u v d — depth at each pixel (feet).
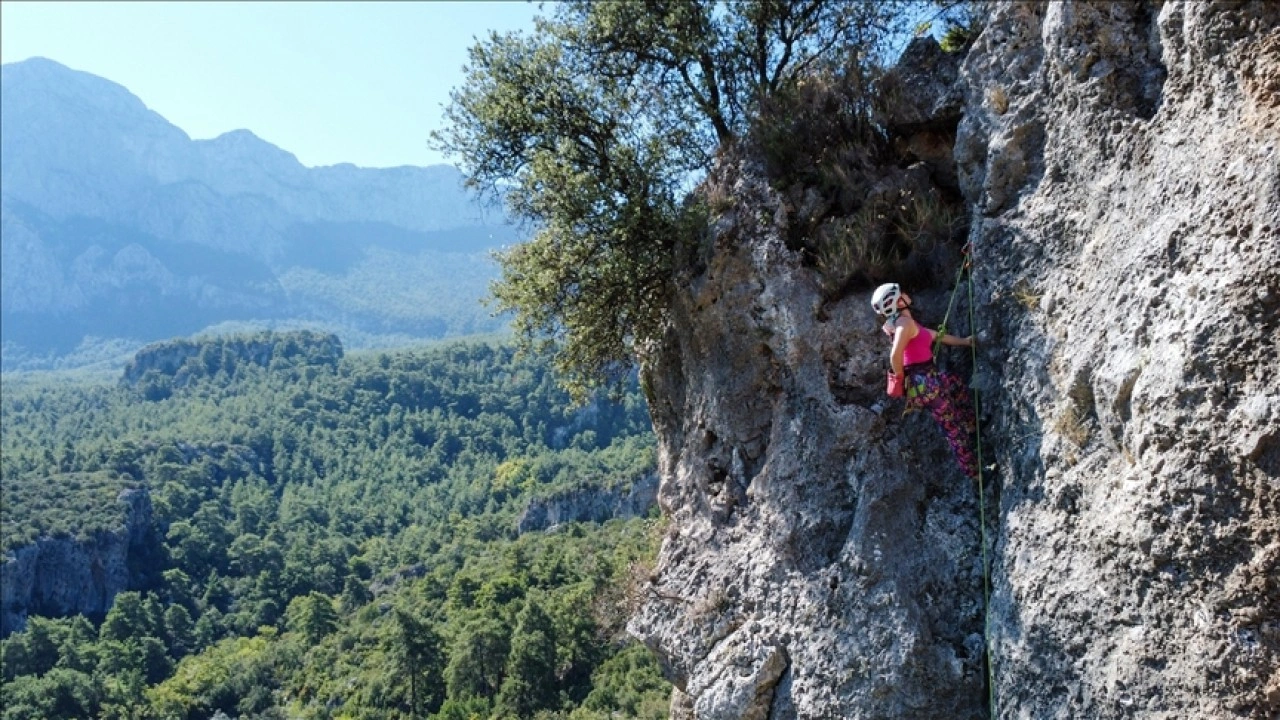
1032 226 21.36
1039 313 20.57
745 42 35.04
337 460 536.01
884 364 25.89
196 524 408.26
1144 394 16.21
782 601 25.79
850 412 25.61
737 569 28.09
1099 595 17.24
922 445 24.38
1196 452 15.12
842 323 26.73
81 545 350.43
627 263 32.76
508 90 34.47
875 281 26.84
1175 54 17.90
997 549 20.65
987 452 22.12
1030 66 22.91
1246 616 14.34
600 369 39.50
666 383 36.70
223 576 376.89
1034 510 19.42
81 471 434.71
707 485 31.17
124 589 359.46
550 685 161.17
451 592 234.17
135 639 280.92
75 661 261.85
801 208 28.58
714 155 34.40
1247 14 15.83
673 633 29.91
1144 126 18.54
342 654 238.27
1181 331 15.66
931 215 25.94
